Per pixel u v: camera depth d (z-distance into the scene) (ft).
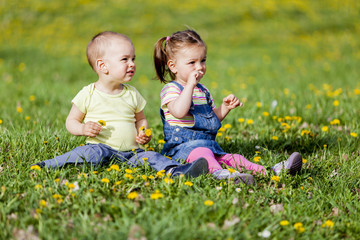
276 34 74.64
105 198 10.95
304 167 14.03
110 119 13.23
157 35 69.87
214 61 51.88
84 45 61.41
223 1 88.63
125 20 75.87
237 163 13.47
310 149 16.52
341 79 38.81
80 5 81.92
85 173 12.54
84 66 45.93
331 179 13.28
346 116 20.97
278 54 59.00
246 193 11.76
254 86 34.47
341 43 69.56
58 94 29.53
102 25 73.05
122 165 12.90
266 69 47.03
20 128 18.08
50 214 9.95
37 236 9.35
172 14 79.61
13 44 60.03
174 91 13.65
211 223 9.76
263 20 82.07
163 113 14.05
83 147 12.93
